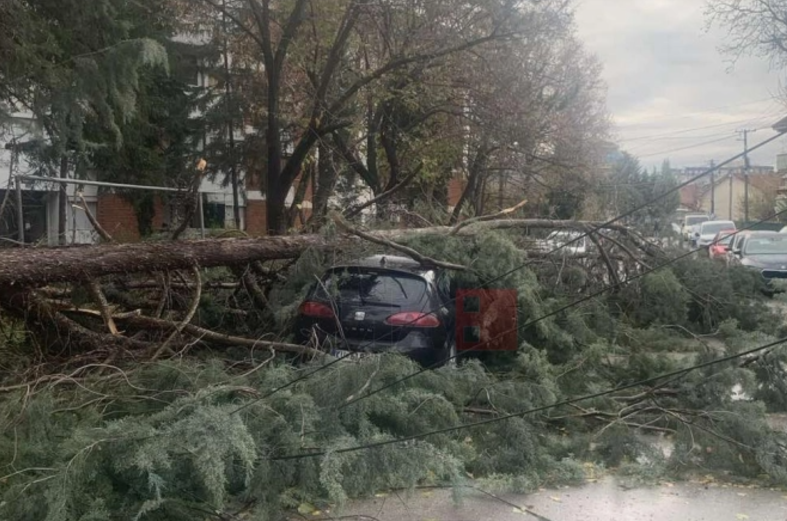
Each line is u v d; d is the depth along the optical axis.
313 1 12.63
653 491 4.65
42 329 6.00
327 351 6.23
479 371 5.64
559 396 5.63
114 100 8.24
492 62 12.90
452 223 9.80
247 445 3.79
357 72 13.35
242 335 7.05
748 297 8.83
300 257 6.79
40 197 10.54
